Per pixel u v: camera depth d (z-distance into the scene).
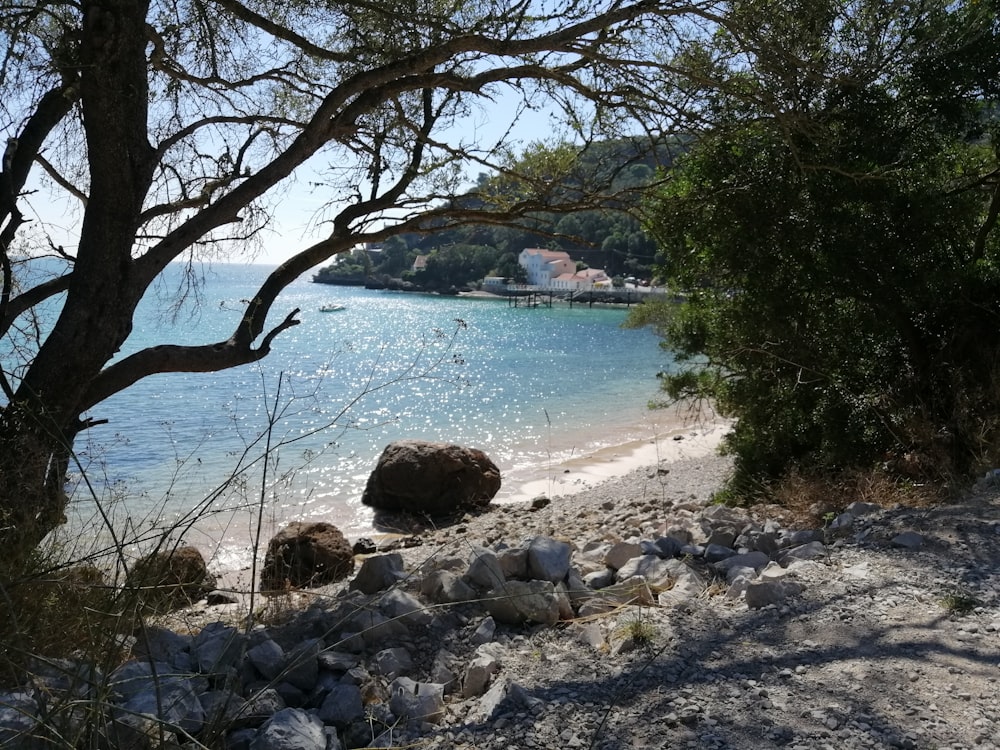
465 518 13.89
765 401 10.52
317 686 3.80
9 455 4.51
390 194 7.44
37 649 3.60
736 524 6.89
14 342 5.32
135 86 5.72
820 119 8.54
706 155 9.02
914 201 9.03
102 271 5.70
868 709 3.31
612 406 29.45
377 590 5.19
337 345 56.06
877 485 7.72
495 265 136.75
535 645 4.23
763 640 4.09
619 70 6.63
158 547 3.72
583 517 10.64
